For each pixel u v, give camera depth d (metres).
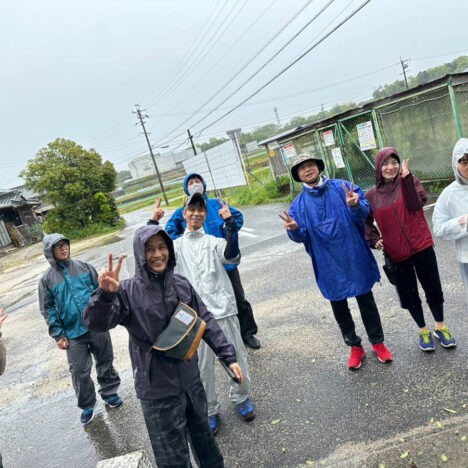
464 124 8.62
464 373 2.88
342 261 3.12
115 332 5.85
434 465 2.20
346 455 2.43
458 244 2.74
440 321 3.26
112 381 3.71
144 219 31.16
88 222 31.25
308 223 3.19
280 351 3.97
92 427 3.51
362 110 10.40
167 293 2.09
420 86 8.61
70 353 3.45
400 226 3.09
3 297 11.64
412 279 3.22
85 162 31.83
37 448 3.42
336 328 4.16
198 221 2.98
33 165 30.81
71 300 3.41
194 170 27.83
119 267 1.90
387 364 3.25
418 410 2.64
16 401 4.45
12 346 6.54
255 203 17.19
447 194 2.73
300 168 3.16
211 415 2.99
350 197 2.96
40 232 33.81
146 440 3.15
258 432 2.87
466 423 2.42
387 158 3.06
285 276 6.36
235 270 4.10
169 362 2.04
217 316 2.84
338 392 3.07
